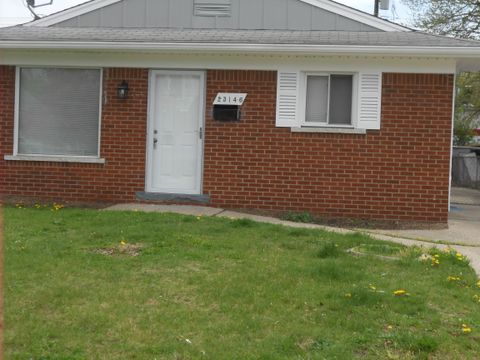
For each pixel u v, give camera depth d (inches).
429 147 413.1
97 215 369.1
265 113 426.9
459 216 485.7
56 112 450.6
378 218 418.9
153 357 164.9
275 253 280.8
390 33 455.5
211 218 369.1
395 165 416.2
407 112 413.7
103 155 443.5
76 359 161.3
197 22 484.1
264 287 225.0
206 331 183.5
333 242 309.4
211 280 232.2
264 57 424.8
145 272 241.4
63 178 447.5
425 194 414.9
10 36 439.5
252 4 478.9
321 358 165.8
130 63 438.0
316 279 238.1
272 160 427.2
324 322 193.6
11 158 450.0
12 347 169.2
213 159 433.4
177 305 205.3
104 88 441.4
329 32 463.5
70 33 458.0
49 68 449.7
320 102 429.4
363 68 416.8
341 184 421.4
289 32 464.8
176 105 438.3
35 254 262.5
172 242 294.2
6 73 451.5
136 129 440.1
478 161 893.8
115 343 173.5
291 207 426.3
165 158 441.1
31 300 205.2
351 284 231.6
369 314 200.5
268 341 176.7
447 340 180.7
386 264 270.5
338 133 420.2
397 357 169.3
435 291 230.1
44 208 406.0
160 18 485.7
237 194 431.5
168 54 432.8
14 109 451.5
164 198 439.5
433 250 294.7
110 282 227.3
